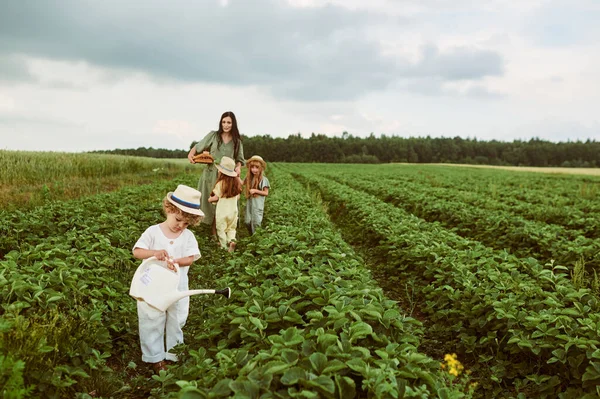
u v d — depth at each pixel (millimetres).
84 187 14711
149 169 28531
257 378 2389
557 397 3660
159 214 9367
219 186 7410
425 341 4801
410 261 6934
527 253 8211
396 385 2457
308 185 23984
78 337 3600
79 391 3271
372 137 146125
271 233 7102
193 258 3920
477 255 6242
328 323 3230
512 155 120312
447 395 2664
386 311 3512
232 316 3680
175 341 3883
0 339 2836
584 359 3635
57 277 4188
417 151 127562
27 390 2424
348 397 2445
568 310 4133
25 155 19328
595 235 9875
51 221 7770
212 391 2354
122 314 4418
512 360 4191
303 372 2418
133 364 3744
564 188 24641
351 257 6203
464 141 134750
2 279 3689
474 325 4637
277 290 4031
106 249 5820
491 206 14320
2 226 6633
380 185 21953
